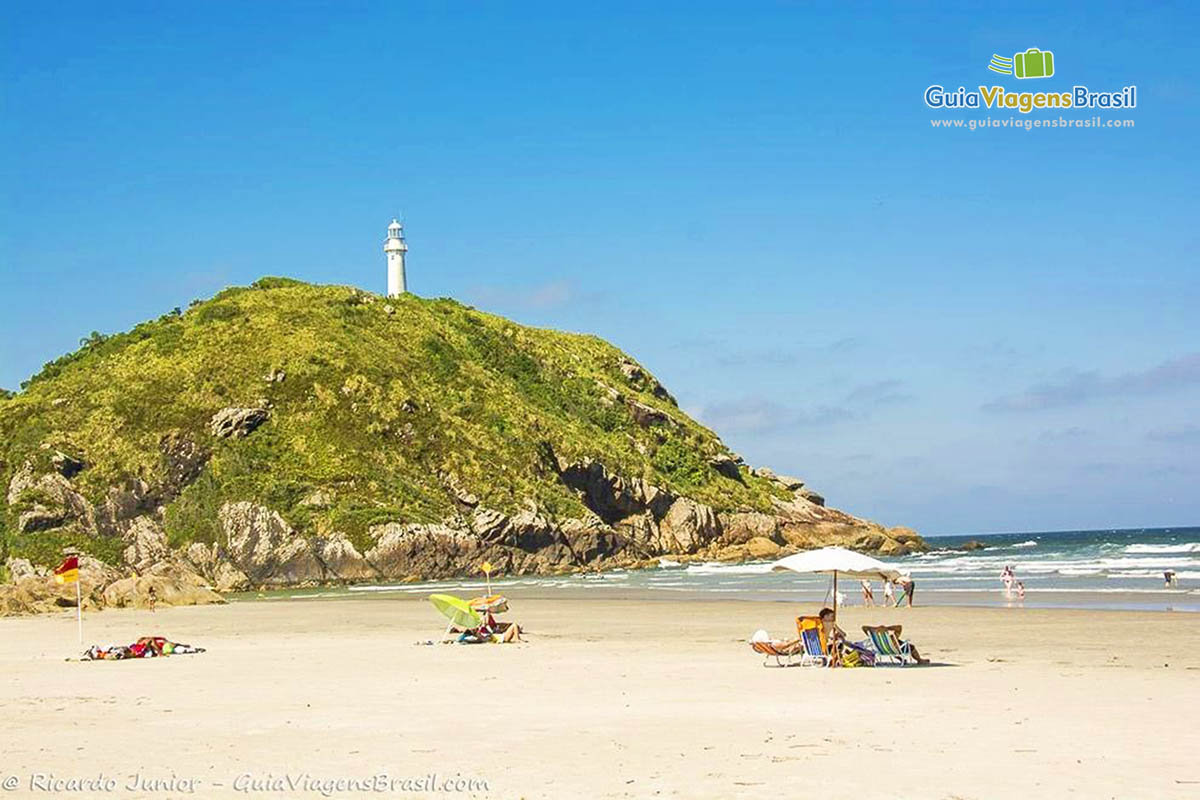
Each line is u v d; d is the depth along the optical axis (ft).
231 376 419.54
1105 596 169.48
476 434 428.97
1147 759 45.09
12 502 367.66
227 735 55.57
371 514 369.50
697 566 392.27
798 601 182.39
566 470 439.63
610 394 522.47
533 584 294.46
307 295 481.46
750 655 93.97
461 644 111.55
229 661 97.86
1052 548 483.10
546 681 77.46
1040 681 71.92
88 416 401.49
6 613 194.29
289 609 196.65
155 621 169.58
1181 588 185.16
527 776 44.37
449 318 522.88
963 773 43.09
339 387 418.10
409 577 361.51
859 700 64.23
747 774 43.75
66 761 48.93
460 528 379.96
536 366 518.78
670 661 90.07
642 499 453.58
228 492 374.22
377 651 105.60
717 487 497.87
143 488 379.35
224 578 354.54
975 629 118.42
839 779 42.47
